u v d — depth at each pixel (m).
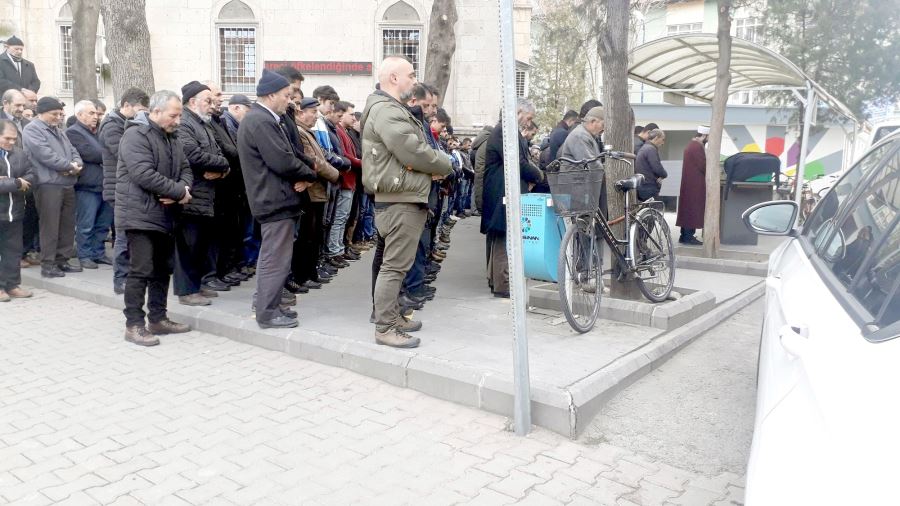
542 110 28.03
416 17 20.05
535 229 5.80
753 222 3.93
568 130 8.51
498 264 6.67
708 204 9.53
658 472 3.63
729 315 6.82
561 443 3.95
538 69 27.84
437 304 6.48
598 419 4.26
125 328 6.19
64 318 6.59
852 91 16.48
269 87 5.41
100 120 8.54
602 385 4.41
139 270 5.70
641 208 6.23
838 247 2.83
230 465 3.67
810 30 16.75
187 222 6.29
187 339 5.86
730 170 10.71
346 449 3.86
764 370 2.45
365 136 4.89
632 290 6.22
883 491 1.33
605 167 6.33
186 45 20.22
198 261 6.45
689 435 4.07
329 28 20.09
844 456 1.48
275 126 5.39
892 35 16.11
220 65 20.39
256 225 7.76
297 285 6.99
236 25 20.19
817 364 1.86
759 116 25.88
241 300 6.70
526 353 4.01
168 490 3.41
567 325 5.75
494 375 4.38
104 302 7.08
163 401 4.53
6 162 7.06
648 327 5.76
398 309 5.50
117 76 8.37
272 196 5.45
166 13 20.11
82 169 8.24
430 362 4.65
